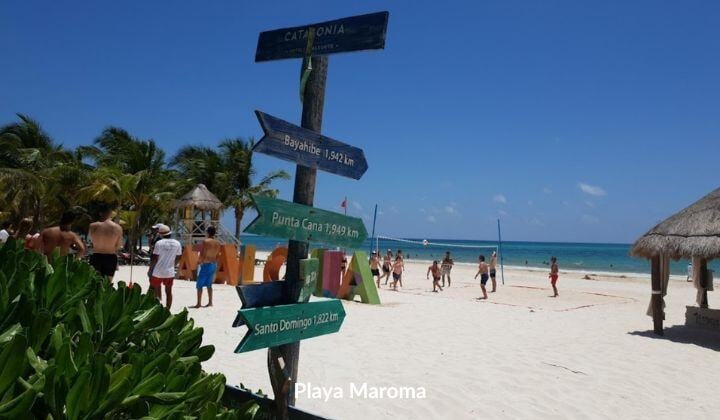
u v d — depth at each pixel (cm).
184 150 3173
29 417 128
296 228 276
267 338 257
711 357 728
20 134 2489
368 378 544
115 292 184
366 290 1192
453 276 2797
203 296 1148
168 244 856
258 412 270
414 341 744
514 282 2502
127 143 2672
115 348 183
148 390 160
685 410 489
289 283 280
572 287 2198
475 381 546
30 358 143
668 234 904
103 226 732
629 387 556
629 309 1345
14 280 166
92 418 142
